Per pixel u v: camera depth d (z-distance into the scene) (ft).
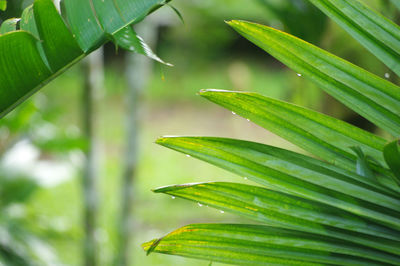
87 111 14.05
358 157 4.78
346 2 4.84
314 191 4.79
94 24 4.76
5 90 4.80
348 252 4.79
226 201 4.83
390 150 4.64
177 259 21.74
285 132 4.85
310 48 4.81
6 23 4.86
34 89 4.83
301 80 9.88
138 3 4.75
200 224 4.82
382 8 6.28
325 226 4.79
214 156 4.83
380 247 4.77
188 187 4.78
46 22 4.68
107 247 17.07
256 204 4.81
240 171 4.82
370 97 4.81
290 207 4.80
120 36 4.71
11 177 12.78
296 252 4.83
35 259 11.89
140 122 15.26
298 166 4.80
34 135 12.37
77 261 18.07
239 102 4.82
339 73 4.82
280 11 7.41
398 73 4.82
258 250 4.85
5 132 12.33
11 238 11.59
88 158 14.11
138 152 15.34
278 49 4.83
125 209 15.47
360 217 4.78
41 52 4.74
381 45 4.83
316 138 4.84
